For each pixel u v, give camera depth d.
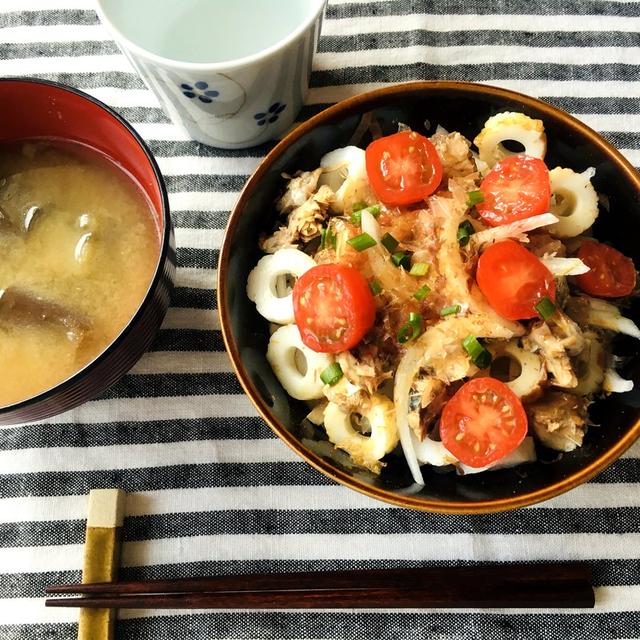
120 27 0.32
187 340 0.35
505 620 0.33
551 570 0.32
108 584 0.32
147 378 0.35
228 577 0.32
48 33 0.39
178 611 0.33
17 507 0.34
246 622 0.33
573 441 0.30
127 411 0.34
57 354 0.31
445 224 0.30
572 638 0.32
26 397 0.30
